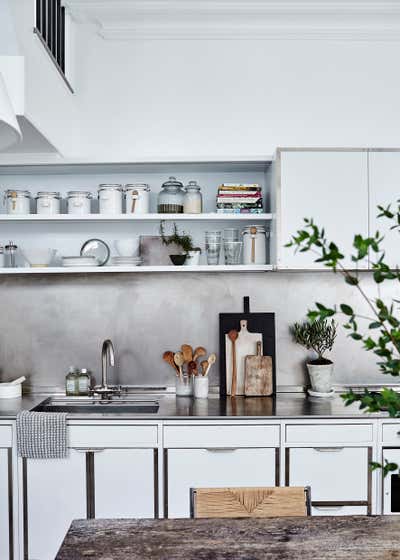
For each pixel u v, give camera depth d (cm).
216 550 143
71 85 341
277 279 349
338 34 346
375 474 285
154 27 344
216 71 348
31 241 348
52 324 349
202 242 350
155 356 348
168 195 329
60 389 346
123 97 348
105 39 348
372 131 349
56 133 300
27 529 283
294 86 349
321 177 312
